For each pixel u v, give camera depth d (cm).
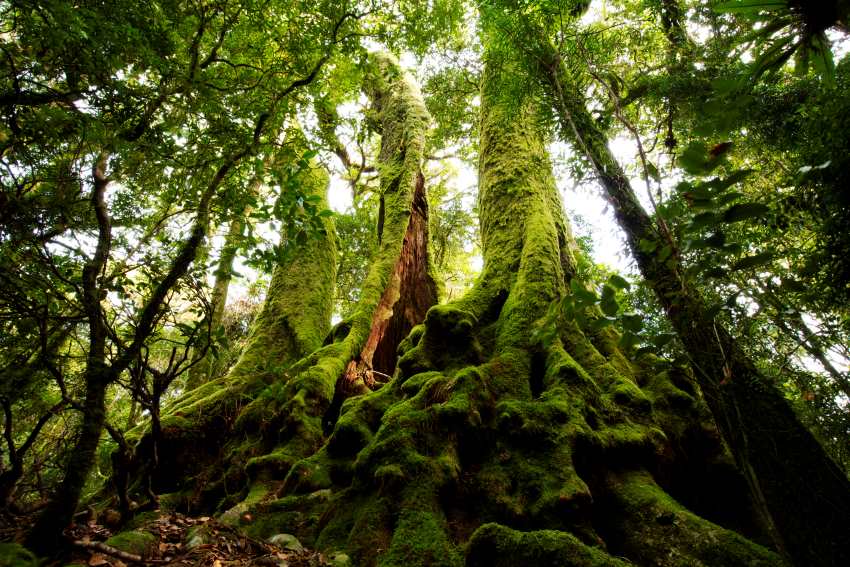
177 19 411
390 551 306
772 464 272
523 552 271
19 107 296
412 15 759
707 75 489
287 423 566
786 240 344
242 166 409
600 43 542
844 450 322
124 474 331
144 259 330
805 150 296
